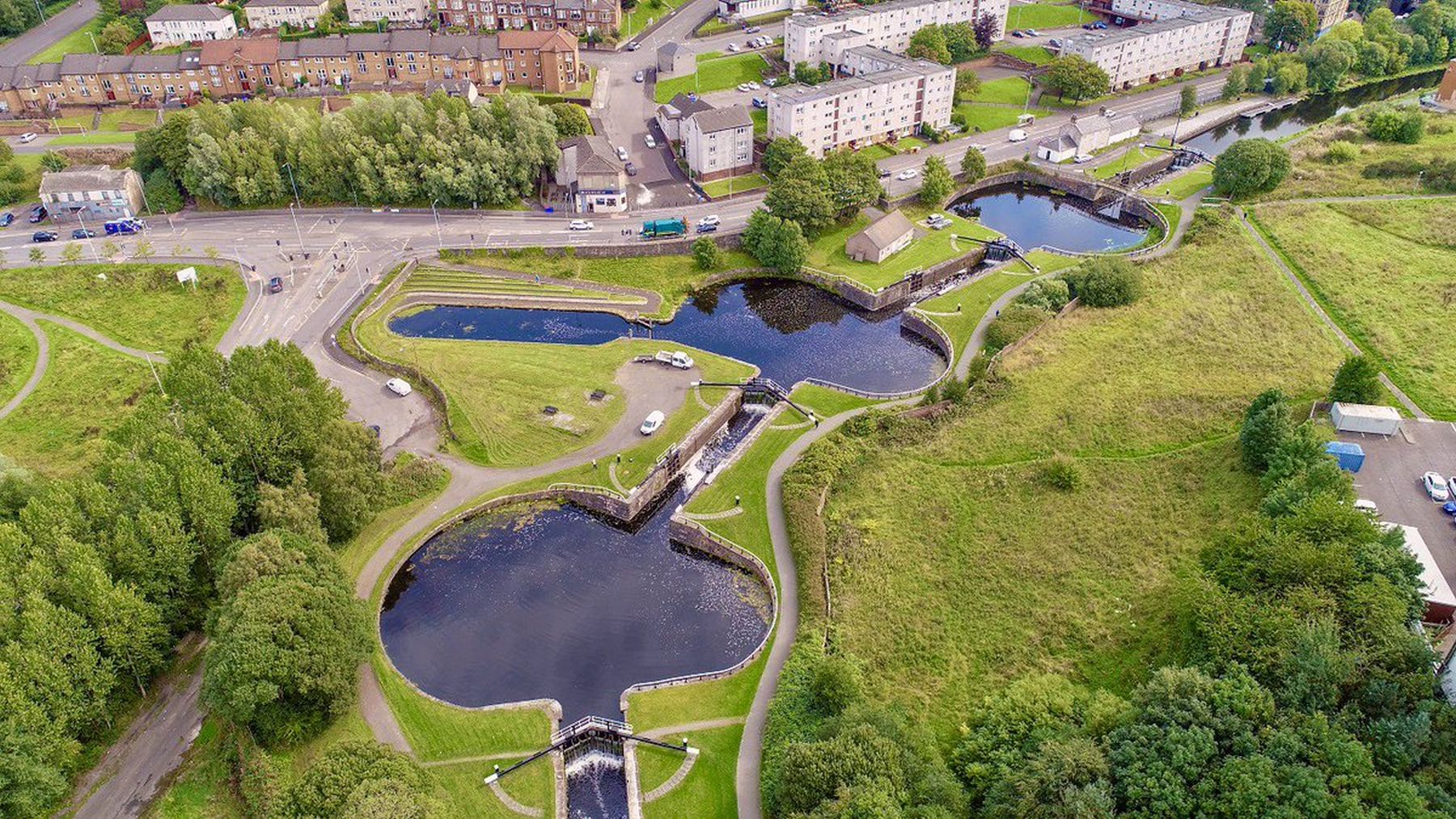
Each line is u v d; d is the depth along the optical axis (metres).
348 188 167.50
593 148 168.25
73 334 132.88
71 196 157.75
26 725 68.38
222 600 79.75
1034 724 74.62
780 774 72.94
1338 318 136.62
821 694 78.25
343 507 96.25
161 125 187.12
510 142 168.38
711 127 173.62
